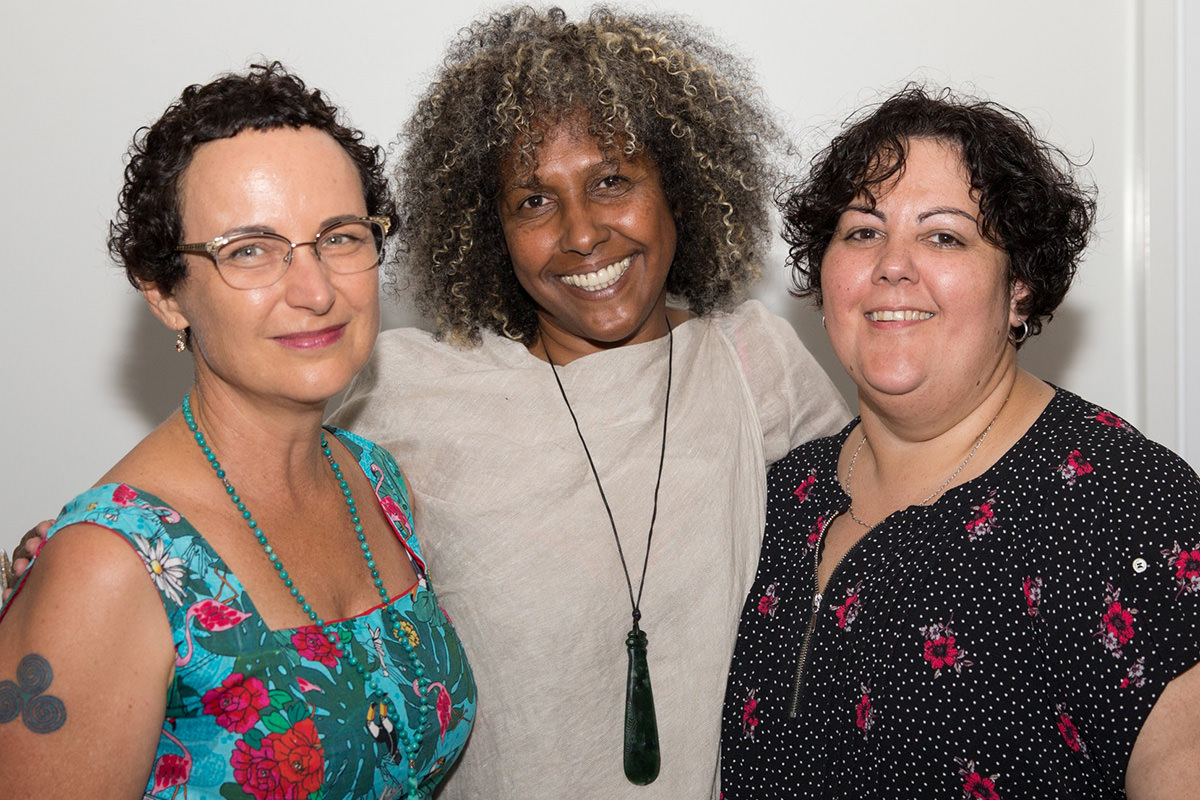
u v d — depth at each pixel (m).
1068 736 1.32
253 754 1.21
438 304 1.89
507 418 1.78
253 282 1.21
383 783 1.33
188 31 2.48
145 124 2.50
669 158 1.78
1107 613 1.28
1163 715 1.24
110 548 1.17
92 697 1.13
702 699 1.65
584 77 1.66
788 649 1.58
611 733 1.66
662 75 1.77
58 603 1.13
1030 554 1.35
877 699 1.41
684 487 1.73
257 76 1.27
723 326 1.96
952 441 1.50
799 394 1.93
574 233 1.66
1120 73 2.57
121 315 2.57
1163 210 2.55
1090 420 1.41
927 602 1.40
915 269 1.42
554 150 1.66
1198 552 1.25
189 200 1.21
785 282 2.58
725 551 1.70
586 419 1.77
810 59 2.54
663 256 1.76
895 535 1.49
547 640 1.65
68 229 2.54
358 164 1.33
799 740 1.52
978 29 2.54
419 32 2.49
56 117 2.50
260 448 1.33
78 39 2.48
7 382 2.58
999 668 1.34
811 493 1.69
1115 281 2.63
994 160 1.39
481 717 1.67
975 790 1.35
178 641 1.20
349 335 1.29
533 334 1.90
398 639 1.40
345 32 2.49
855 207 1.47
